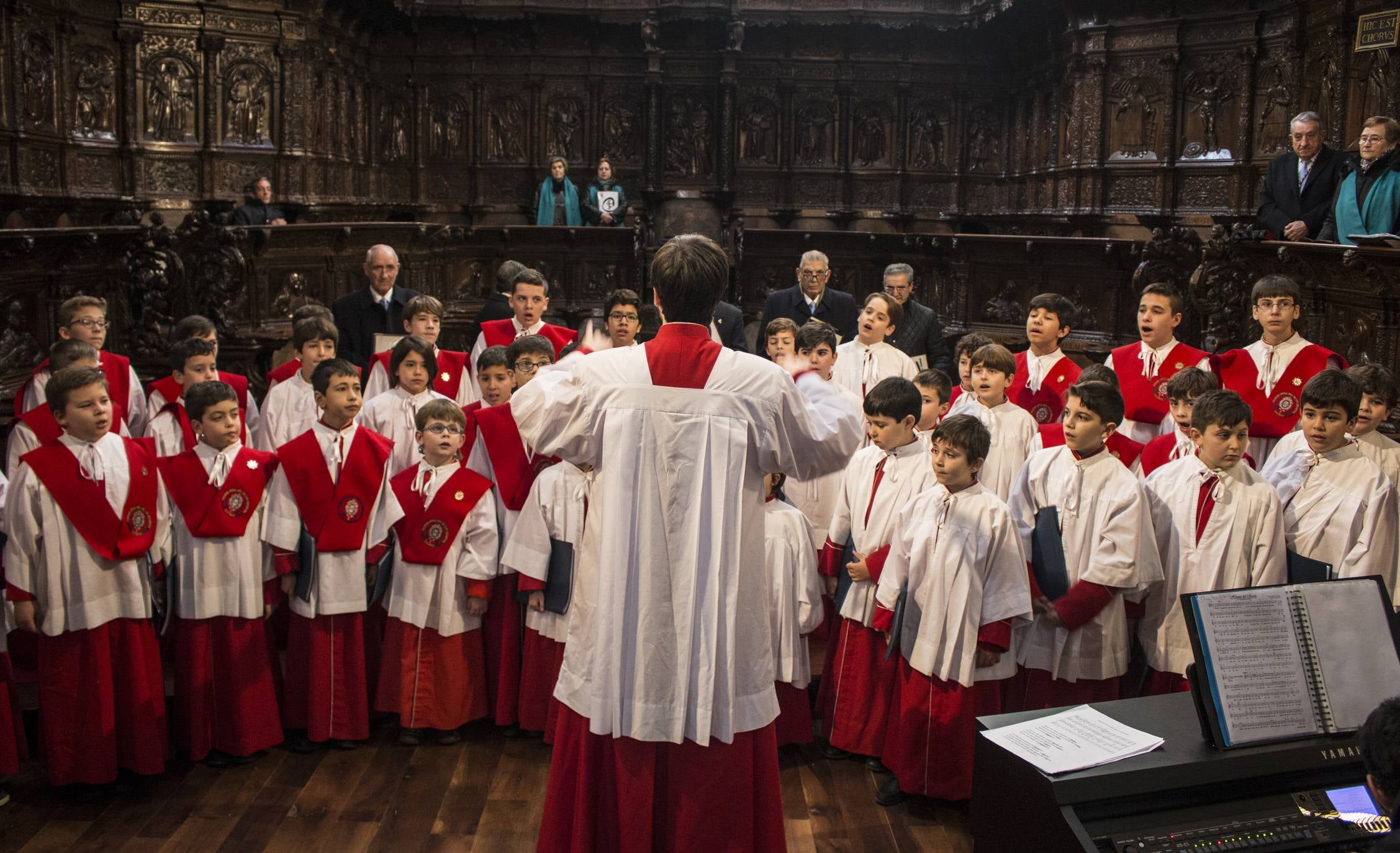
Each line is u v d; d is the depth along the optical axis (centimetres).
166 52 1012
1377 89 779
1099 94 1044
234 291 725
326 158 1143
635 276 1123
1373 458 386
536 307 566
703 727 249
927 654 355
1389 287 466
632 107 1302
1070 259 845
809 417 262
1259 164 948
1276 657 259
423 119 1291
